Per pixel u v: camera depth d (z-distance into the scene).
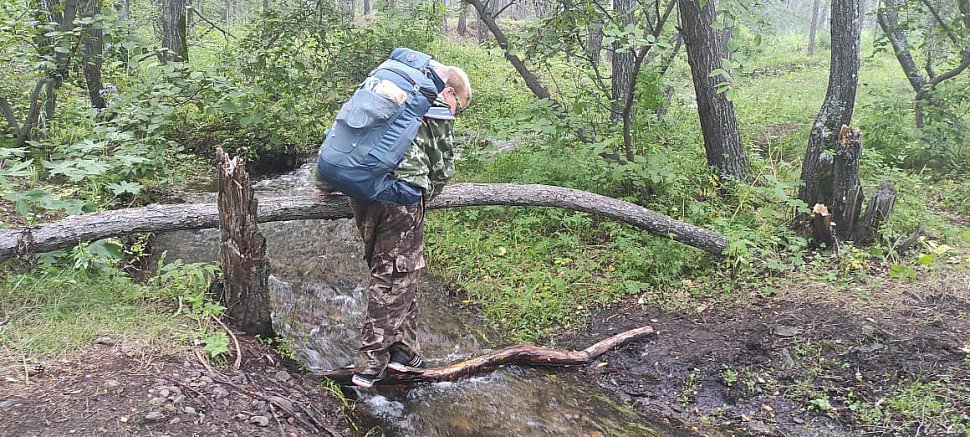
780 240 5.34
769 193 5.71
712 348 4.16
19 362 3.00
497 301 4.92
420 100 3.29
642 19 7.05
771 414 3.59
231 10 21.80
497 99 11.34
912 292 4.50
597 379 4.05
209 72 8.23
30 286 3.58
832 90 5.42
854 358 3.87
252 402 3.15
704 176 6.57
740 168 6.76
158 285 4.16
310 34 8.70
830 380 3.74
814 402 3.59
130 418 2.77
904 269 4.54
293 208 3.89
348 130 3.19
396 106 3.23
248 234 3.60
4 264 3.69
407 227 3.59
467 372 3.98
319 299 4.88
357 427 3.40
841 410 3.53
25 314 3.37
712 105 6.61
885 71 17.25
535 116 6.48
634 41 5.28
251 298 3.71
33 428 2.61
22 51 6.48
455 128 9.27
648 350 4.24
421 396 3.77
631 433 3.54
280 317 4.52
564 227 5.92
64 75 6.73
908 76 8.94
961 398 3.44
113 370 3.07
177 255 5.48
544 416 3.66
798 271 4.97
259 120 7.92
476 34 26.33
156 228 3.80
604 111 7.65
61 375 2.97
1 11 6.17
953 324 4.09
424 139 3.46
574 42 6.88
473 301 5.02
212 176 7.55
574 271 5.16
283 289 5.00
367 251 3.72
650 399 3.83
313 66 8.95
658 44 5.34
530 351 4.14
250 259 3.63
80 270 3.85
